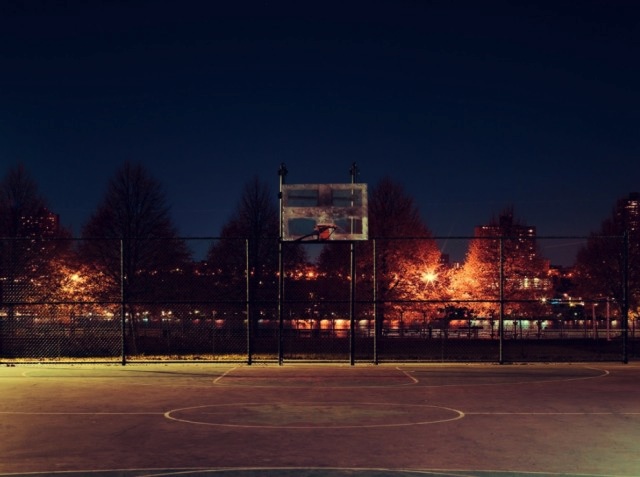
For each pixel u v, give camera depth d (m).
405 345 34.62
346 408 14.92
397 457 10.34
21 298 32.81
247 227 37.91
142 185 35.12
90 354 30.58
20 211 35.56
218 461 10.07
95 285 33.56
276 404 15.46
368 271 36.47
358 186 23.52
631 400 16.11
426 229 38.44
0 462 10.03
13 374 21.27
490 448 10.99
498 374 21.33
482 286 43.53
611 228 48.22
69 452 10.69
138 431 12.37
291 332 39.12
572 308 54.88
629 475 9.33
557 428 12.66
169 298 34.72
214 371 22.02
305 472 9.41
